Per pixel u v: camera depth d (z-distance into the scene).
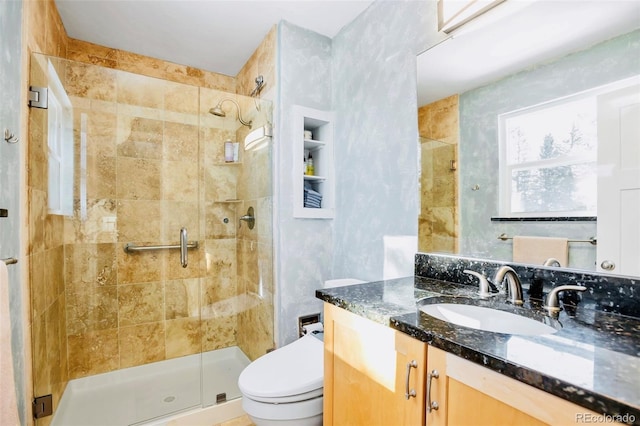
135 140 2.20
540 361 0.59
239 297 2.55
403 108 1.58
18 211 1.29
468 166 1.28
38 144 1.51
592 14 0.94
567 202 0.99
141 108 2.20
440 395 0.74
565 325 0.80
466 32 1.28
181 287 2.38
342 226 2.04
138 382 2.11
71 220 1.99
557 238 1.01
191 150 2.40
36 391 1.47
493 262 1.19
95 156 2.07
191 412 1.76
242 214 2.49
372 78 1.78
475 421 0.66
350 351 1.04
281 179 1.95
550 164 1.03
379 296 1.10
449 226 1.36
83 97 2.00
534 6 1.07
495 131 1.19
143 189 2.25
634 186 0.85
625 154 0.87
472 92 1.26
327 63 2.13
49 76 1.61
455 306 1.07
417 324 0.80
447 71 1.36
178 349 2.36
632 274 0.86
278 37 1.96
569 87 0.99
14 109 1.26
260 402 1.26
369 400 0.96
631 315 0.85
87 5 1.80
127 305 2.20
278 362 1.46
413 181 1.52
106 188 2.12
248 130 2.33
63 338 1.89
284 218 1.96
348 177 1.98
